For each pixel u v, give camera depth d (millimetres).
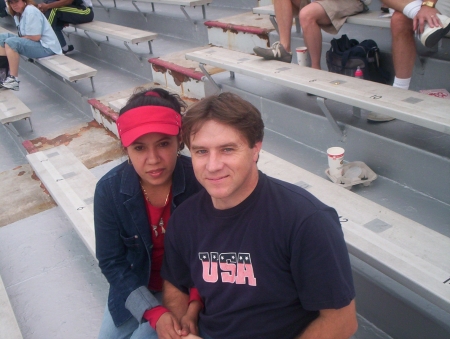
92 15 6266
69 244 2889
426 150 2336
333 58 3119
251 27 4434
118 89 4801
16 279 2650
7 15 8617
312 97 3254
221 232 1284
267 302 1247
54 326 2271
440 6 2701
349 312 1201
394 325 1850
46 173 3096
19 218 3266
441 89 2766
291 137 3213
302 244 1156
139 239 1638
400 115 2150
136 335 1599
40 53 5273
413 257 1606
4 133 4891
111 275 1631
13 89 5035
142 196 1604
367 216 1882
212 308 1364
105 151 3900
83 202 2658
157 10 6266
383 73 3074
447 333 1642
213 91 3855
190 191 1643
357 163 2646
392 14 2914
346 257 1186
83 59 6184
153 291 1781
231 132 1155
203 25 5137
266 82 3701
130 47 5523
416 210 2275
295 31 4086
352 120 2799
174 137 1521
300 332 1302
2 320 1946
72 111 4965
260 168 2434
